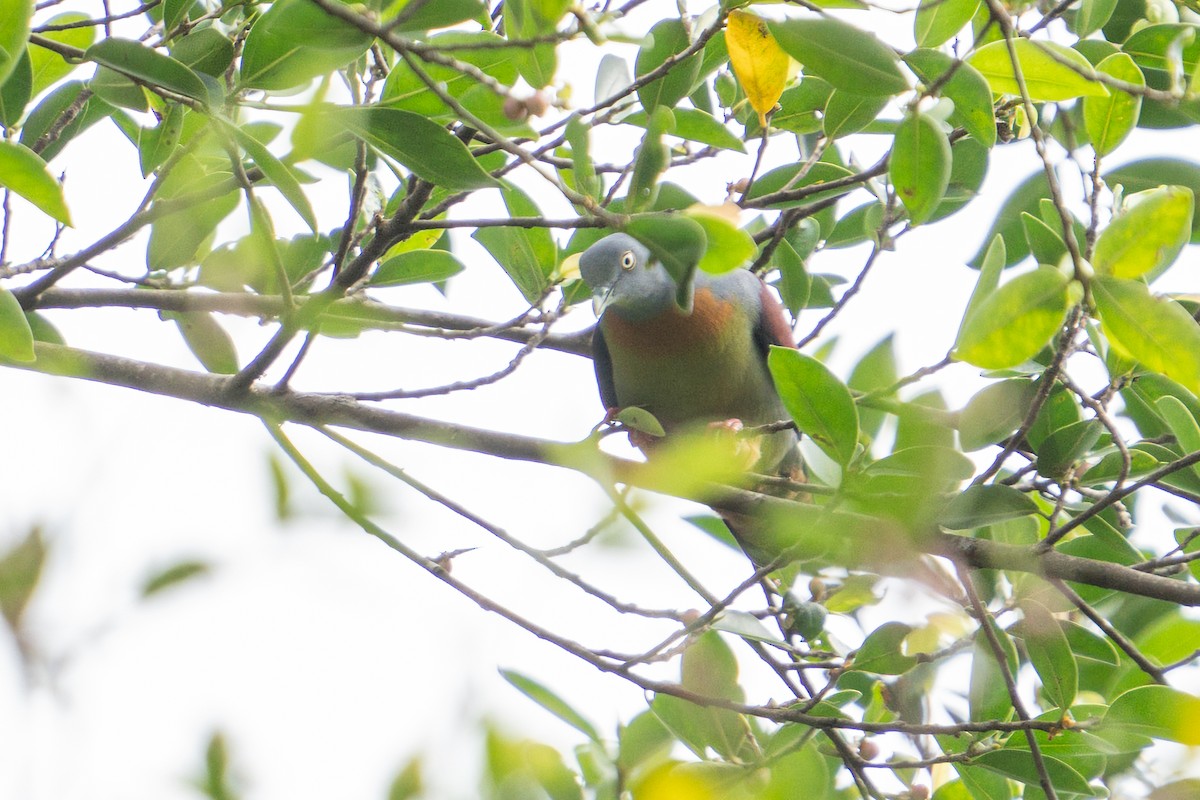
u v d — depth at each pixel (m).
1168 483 7.48
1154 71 7.87
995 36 7.35
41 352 7.64
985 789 7.57
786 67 6.79
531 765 2.88
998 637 7.46
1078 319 6.19
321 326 7.98
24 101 7.43
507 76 6.32
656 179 5.34
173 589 2.35
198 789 2.69
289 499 2.72
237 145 6.55
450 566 7.05
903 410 6.00
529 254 8.39
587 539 3.55
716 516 7.14
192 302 8.05
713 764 6.02
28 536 2.15
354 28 5.40
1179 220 5.03
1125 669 8.16
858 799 6.79
